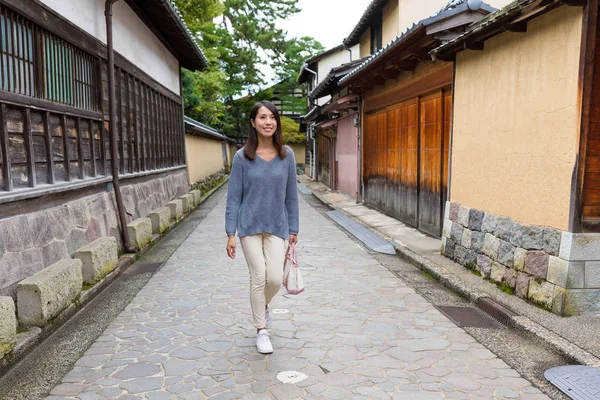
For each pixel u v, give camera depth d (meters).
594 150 4.01
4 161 4.16
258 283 3.68
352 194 15.82
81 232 5.80
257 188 3.60
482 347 3.80
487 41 5.52
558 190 4.26
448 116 7.68
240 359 3.59
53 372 3.38
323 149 25.12
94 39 6.70
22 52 4.60
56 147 5.39
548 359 3.54
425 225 8.90
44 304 3.94
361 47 19.39
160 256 7.54
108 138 7.34
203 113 28.50
